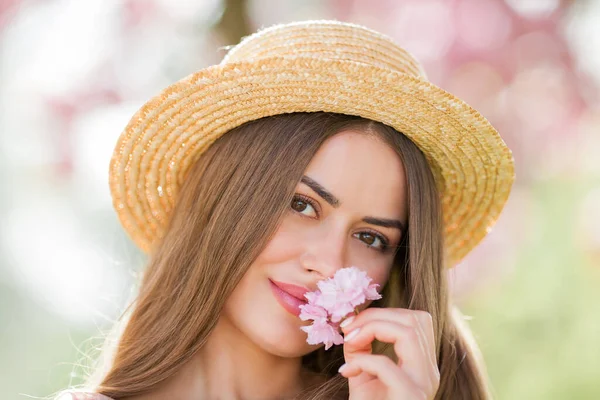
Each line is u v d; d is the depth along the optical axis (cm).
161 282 323
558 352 579
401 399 266
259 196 306
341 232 305
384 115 309
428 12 572
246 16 574
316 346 312
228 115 318
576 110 579
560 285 589
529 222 592
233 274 307
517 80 566
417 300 330
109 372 319
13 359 684
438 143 327
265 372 327
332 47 308
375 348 353
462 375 364
